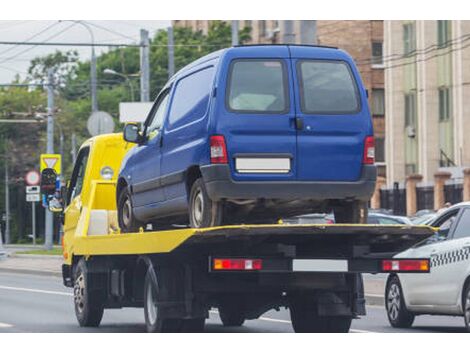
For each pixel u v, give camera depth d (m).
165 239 22.08
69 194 31.69
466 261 26.58
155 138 24.64
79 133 147.00
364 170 21.78
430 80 96.88
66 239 31.17
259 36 131.75
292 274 22.67
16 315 31.97
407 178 89.06
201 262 22.83
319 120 21.72
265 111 21.59
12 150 145.12
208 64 22.36
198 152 21.94
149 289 23.84
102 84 174.12
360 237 21.47
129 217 26.58
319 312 23.91
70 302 37.25
